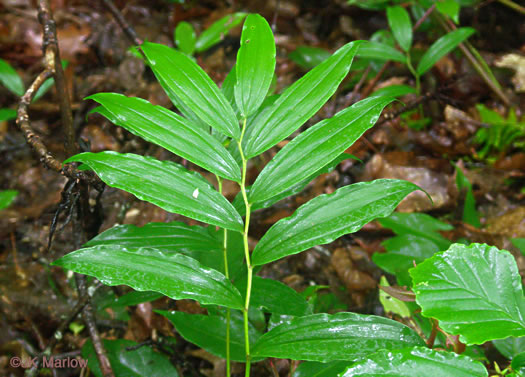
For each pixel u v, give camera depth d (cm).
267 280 57
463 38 94
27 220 98
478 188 101
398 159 104
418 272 46
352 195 49
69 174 53
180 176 49
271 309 56
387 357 43
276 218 91
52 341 69
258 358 56
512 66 129
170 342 74
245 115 52
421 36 138
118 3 153
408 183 48
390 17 99
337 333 48
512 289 45
